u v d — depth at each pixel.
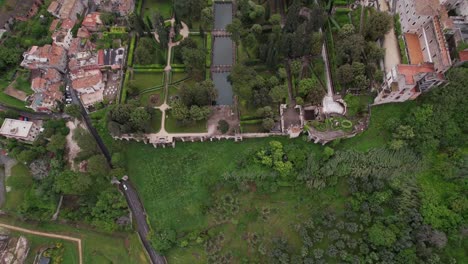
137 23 139.50
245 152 125.44
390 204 114.44
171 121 131.38
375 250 108.06
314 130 121.50
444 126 115.44
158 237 116.81
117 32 148.12
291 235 117.75
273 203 122.88
